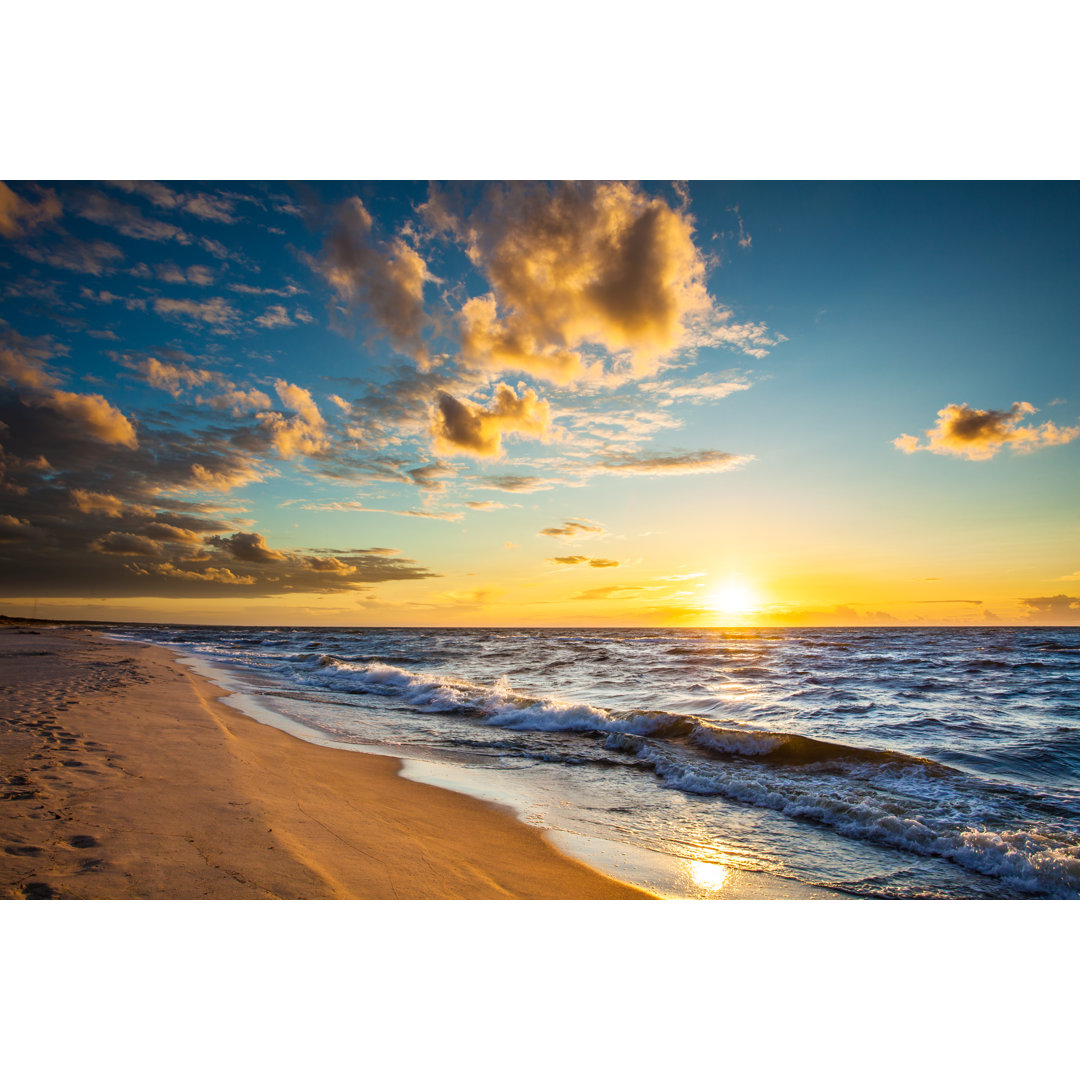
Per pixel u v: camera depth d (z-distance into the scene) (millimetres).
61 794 4742
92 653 23453
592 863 4668
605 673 21500
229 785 5609
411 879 3934
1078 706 13234
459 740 9719
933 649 32750
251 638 51375
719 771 7613
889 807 5945
